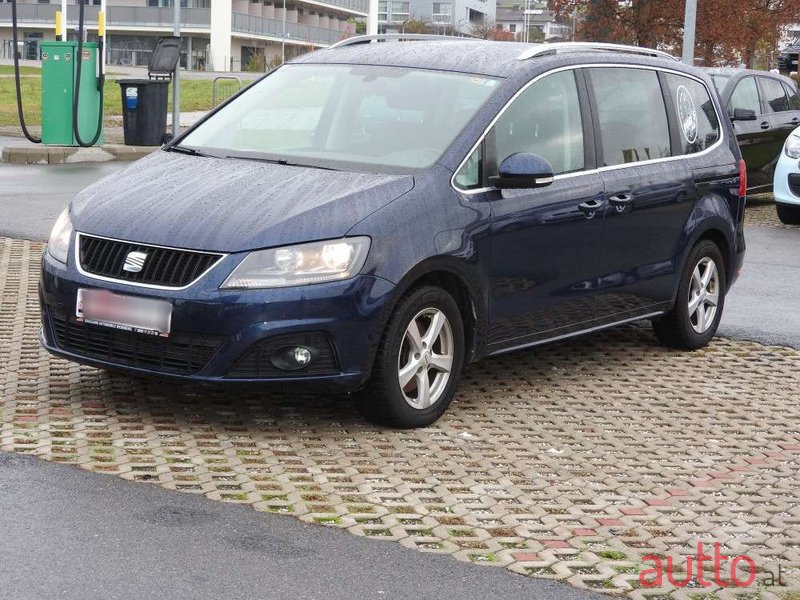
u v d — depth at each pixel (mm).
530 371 8164
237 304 6086
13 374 7355
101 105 21797
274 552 4879
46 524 5043
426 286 6586
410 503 5566
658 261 8352
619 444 6664
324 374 6246
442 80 7469
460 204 6785
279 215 6320
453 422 6906
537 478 6035
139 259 6305
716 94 9281
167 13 84312
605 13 36875
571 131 7672
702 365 8547
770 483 6141
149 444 6199
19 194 16062
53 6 84312
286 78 7984
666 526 5469
